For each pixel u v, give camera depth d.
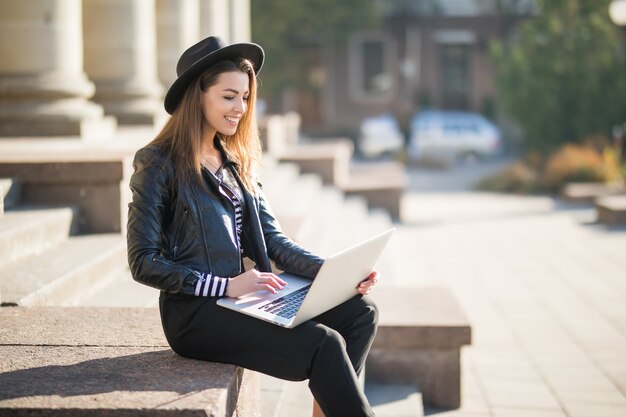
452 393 5.46
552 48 21.73
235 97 3.25
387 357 5.49
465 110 37.09
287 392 4.58
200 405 2.73
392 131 30.22
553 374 6.10
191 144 3.22
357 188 14.98
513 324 7.58
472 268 10.41
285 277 3.50
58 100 7.60
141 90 9.92
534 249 11.76
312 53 36.91
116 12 9.78
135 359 3.23
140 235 3.12
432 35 37.06
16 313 3.91
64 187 5.86
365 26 32.72
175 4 11.44
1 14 7.32
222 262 3.24
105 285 5.25
